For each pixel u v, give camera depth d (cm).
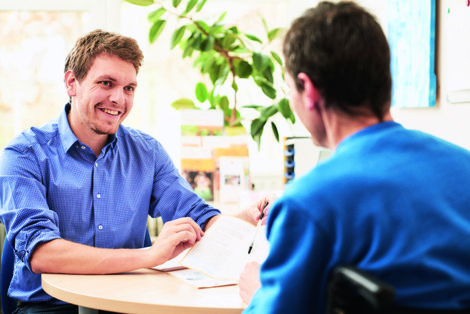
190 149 255
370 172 70
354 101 76
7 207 139
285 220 72
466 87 156
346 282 63
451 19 164
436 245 67
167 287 115
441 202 69
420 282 66
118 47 148
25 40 281
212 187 255
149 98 296
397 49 195
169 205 170
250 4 302
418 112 188
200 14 291
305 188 71
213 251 131
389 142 74
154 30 257
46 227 133
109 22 286
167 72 295
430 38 173
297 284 70
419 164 72
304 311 70
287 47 81
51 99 285
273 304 71
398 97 196
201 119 256
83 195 153
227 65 270
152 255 125
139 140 173
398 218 67
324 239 69
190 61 296
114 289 113
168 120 297
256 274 104
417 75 182
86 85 148
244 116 282
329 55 75
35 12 280
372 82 76
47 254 125
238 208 229
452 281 67
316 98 79
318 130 83
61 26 283
